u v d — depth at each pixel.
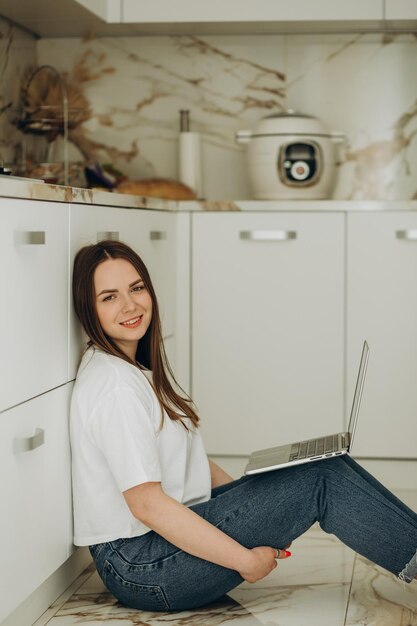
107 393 1.85
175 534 1.80
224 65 3.37
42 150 3.34
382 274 2.89
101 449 1.85
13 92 3.16
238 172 3.39
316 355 2.93
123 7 3.07
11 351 1.65
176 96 3.40
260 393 2.96
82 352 2.02
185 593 1.88
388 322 2.90
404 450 2.92
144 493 1.79
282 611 1.96
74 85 3.40
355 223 2.89
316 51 3.34
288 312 2.93
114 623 1.89
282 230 2.90
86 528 1.94
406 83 3.32
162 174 3.42
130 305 1.94
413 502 2.79
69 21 3.13
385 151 3.35
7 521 1.66
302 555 2.34
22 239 1.67
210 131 3.40
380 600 2.02
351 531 1.87
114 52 3.39
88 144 3.43
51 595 1.99
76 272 1.95
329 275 2.91
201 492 2.03
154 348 2.02
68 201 1.91
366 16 3.00
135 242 2.42
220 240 2.94
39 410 1.79
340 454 1.86
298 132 3.05
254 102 3.37
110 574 1.91
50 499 1.86
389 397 2.92
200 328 2.96
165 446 1.93
